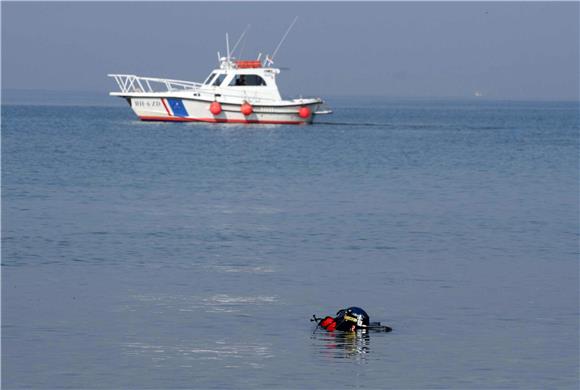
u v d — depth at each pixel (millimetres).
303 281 38188
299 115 147125
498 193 71062
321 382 25469
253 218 55656
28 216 55094
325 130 149875
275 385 25219
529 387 25438
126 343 28766
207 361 27094
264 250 45281
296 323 31422
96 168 85625
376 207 61594
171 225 52438
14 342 28766
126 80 148750
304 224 53625
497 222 55750
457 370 26672
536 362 27469
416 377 26047
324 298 35188
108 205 60531
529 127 188125
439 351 28406
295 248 46000
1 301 34000
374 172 86188
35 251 44125
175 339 29234
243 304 34000
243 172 84438
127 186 71938
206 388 24938
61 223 52531
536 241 49125
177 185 73250
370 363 27125
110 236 48500
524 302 34969
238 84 145250
